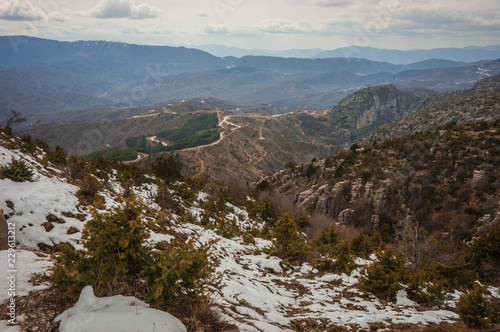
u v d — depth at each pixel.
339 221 48.81
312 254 10.17
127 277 3.83
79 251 3.69
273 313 4.51
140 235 3.82
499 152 50.75
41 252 4.56
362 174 57.16
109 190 10.75
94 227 3.74
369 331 4.03
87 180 8.52
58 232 5.29
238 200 24.30
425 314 5.21
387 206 49.62
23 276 3.45
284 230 9.63
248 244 11.11
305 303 5.56
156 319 2.75
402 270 6.82
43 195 6.30
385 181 52.00
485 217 40.91
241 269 7.48
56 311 2.88
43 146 13.87
